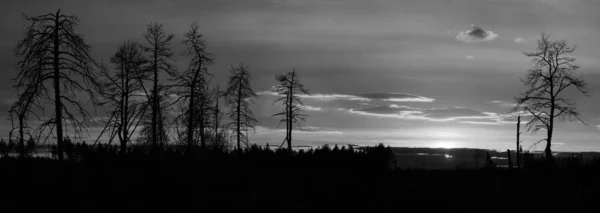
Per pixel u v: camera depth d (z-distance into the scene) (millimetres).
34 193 25219
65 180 27422
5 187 25578
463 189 30828
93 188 26656
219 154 36250
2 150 32031
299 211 24703
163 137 43312
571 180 32625
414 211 25359
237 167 32844
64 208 23547
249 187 28812
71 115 30938
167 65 43625
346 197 27391
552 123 43969
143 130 44844
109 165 31359
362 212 24938
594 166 36531
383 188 30188
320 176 32062
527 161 39875
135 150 35781
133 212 23750
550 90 44031
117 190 26594
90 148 34156
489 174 37344
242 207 25062
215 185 28766
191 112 42594
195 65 43125
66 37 30859
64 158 32344
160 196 26141
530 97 44844
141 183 27969
